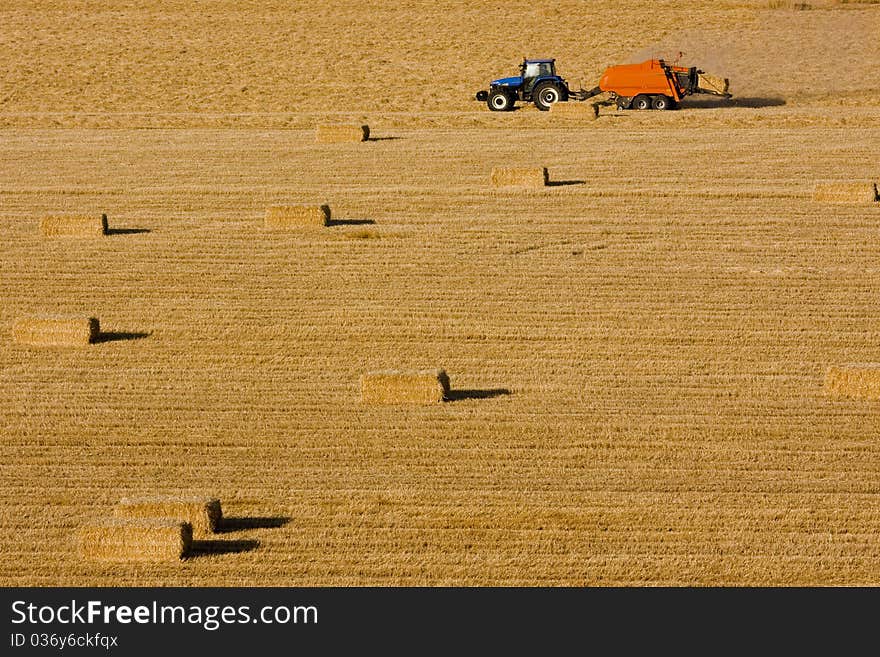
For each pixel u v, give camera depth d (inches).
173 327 4013.3
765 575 2445.9
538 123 6958.7
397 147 6451.8
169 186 5703.7
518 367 3681.1
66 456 3053.6
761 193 5393.7
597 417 3284.9
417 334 3937.0
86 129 7106.3
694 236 4867.1
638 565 2486.5
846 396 3435.0
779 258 4603.8
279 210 5014.8
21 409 3351.4
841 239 4810.5
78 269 4552.2
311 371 3656.5
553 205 5300.2
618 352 3782.0
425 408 3356.3
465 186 5620.1
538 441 3127.5
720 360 3713.1
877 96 7849.4
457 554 2536.9
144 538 2496.3
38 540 2598.4
